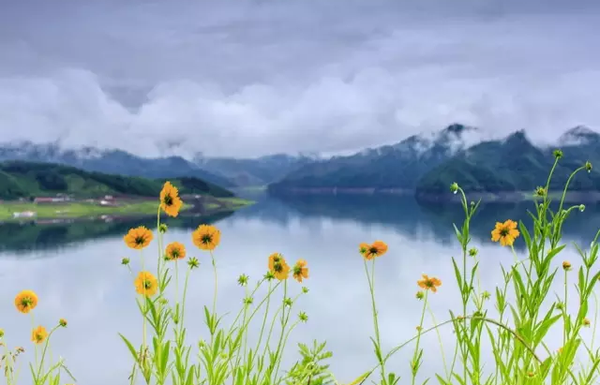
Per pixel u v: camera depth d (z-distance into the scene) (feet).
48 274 248.52
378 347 6.59
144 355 6.00
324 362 7.31
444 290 132.46
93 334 144.46
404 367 61.98
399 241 405.39
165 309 6.34
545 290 6.18
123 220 504.02
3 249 332.19
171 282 6.68
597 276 5.85
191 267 6.77
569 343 5.96
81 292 210.79
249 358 6.79
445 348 68.64
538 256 6.23
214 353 6.51
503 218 528.63
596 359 5.87
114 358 115.14
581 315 5.97
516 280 6.29
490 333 6.21
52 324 152.66
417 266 278.26
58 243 357.61
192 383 6.14
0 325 140.05
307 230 521.65
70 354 119.44
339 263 303.27
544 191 6.25
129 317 168.86
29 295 8.16
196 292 143.02
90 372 102.47
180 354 6.10
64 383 8.13
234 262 268.00
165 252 6.88
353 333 126.93
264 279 7.61
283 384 7.04
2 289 210.18
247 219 627.87
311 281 240.53
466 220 6.38
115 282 227.20
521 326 6.18
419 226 545.03
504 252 217.36
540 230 6.23
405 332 130.21
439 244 379.76
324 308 171.63
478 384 6.16
